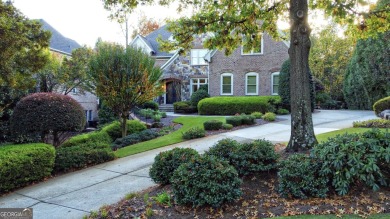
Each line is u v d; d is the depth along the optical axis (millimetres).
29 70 8586
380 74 19344
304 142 5750
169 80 24031
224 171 4160
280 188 4352
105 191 5766
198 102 20000
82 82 16594
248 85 20922
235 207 4141
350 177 4066
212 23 7297
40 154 6898
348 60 25375
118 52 11844
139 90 11867
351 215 3631
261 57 20594
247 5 6977
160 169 5270
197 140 10156
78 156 7855
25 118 8320
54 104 8547
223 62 21359
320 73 26422
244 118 12867
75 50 17469
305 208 3930
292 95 5938
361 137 4402
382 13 6926
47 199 5559
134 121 13930
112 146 10742
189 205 4211
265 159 5000
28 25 8008
